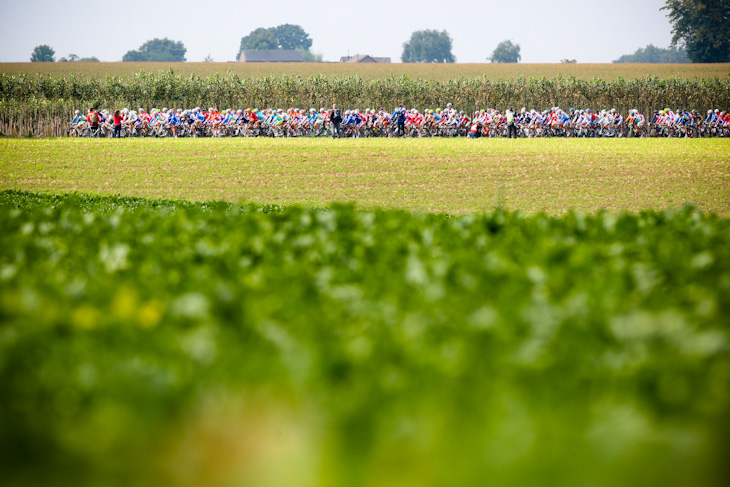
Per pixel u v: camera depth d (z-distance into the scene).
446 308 16.80
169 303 17.70
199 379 12.58
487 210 81.75
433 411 10.98
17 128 178.12
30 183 99.56
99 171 110.94
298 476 10.28
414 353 13.42
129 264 22.91
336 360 12.99
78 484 10.34
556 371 12.59
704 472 9.88
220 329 15.31
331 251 24.61
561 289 18.88
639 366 12.34
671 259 22.92
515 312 15.97
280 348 14.04
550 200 89.19
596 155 135.50
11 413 11.27
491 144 158.62
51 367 12.92
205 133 178.75
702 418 11.03
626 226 32.78
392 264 22.47
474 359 13.12
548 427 10.73
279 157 127.75
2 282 20.27
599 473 9.80
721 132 198.75
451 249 25.97
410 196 91.69
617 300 17.31
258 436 11.28
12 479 10.34
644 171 114.19
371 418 10.93
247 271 22.06
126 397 11.75
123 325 15.04
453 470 9.76
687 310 17.31
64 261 24.12
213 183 100.81
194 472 10.55
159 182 101.44
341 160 124.94
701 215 36.44
